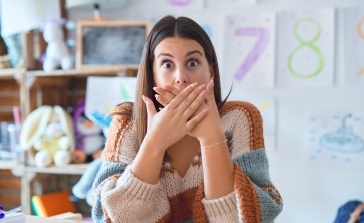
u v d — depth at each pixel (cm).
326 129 170
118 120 81
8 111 219
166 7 189
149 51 75
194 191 73
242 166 71
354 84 165
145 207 69
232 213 66
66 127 185
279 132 176
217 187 66
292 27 172
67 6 185
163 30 73
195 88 68
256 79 177
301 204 174
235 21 179
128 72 175
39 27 189
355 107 166
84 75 192
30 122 184
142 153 69
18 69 187
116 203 69
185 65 71
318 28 169
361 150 165
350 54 165
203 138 67
